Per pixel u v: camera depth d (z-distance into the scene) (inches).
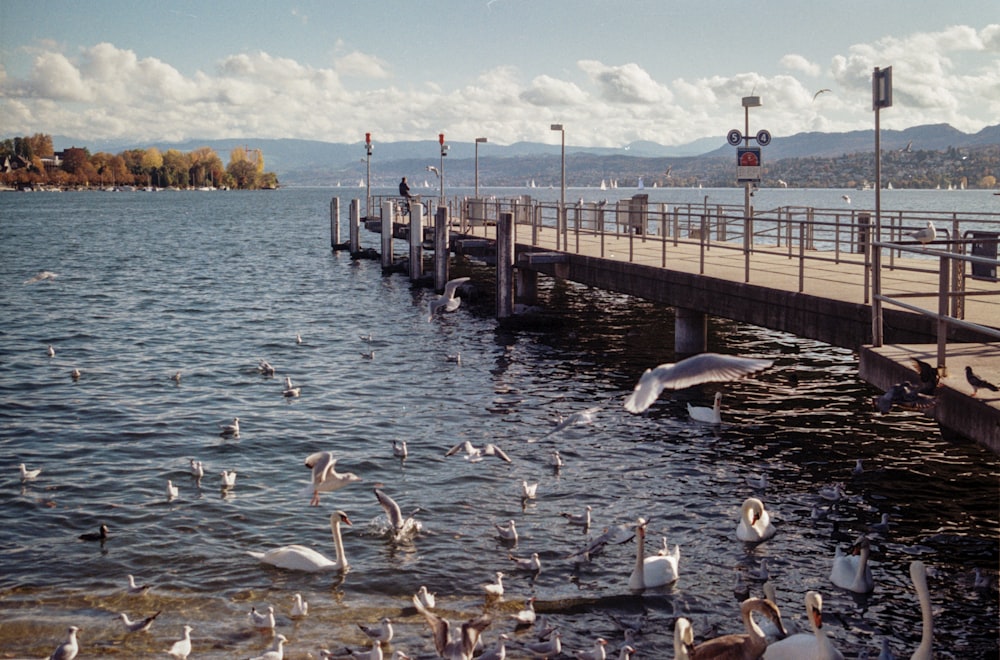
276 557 612.1
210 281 2322.8
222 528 676.7
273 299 1962.4
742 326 1443.2
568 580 588.1
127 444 885.2
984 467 770.2
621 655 483.5
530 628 530.3
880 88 775.7
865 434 867.4
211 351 1380.4
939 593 554.6
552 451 844.6
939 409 492.4
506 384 1121.4
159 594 573.3
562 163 2151.8
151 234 4404.5
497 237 1514.5
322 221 5762.8
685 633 431.8
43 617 542.0
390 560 620.1
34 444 882.8
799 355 1224.8
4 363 1277.1
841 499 701.9
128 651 506.3
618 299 1827.0
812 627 493.0
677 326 1163.3
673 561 583.5
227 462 832.3
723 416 940.6
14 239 4025.6
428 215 2527.1
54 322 1660.9
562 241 1734.7
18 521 687.1
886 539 632.4
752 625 431.2
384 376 1183.6
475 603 560.7
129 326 1619.1
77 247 3555.6
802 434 872.9
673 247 1546.5
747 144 1481.3
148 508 714.8
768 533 641.0
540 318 1508.4
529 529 668.1
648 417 946.1
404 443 839.1
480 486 759.7
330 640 518.6
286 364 1273.4
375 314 1724.9
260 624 529.3
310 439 903.1
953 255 492.4
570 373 1168.2
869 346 620.4
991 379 497.4
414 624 535.8
